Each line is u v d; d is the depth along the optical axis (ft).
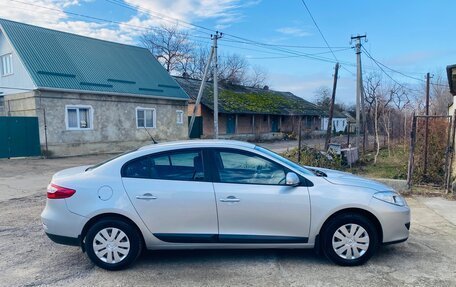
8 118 51.34
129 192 12.73
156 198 12.67
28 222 19.07
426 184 28.22
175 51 167.32
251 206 12.73
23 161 50.14
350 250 12.91
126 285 11.59
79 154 59.36
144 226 12.69
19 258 13.98
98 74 64.90
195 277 12.12
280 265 13.07
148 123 72.18
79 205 12.68
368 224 12.89
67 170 14.79
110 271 12.69
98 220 12.80
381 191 13.44
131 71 72.64
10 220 19.51
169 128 76.74
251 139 106.83
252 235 12.82
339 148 44.06
